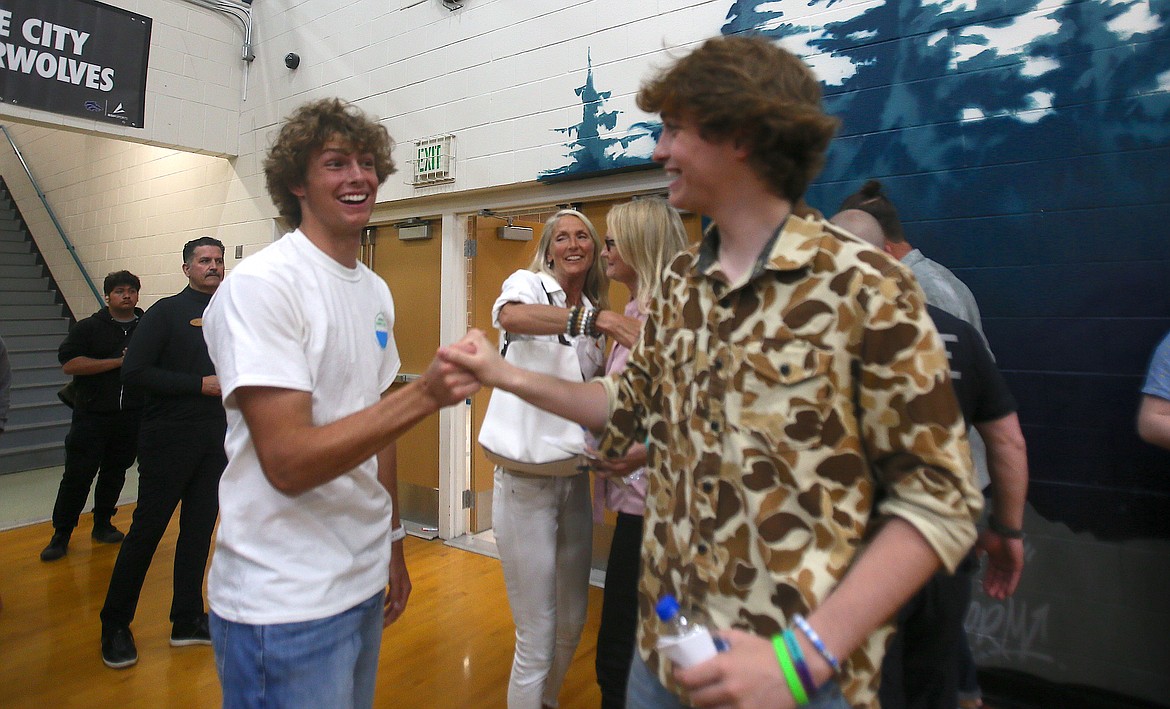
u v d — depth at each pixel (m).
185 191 4.96
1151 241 1.92
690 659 0.63
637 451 1.41
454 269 3.61
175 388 2.40
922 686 1.41
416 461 3.80
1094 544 2.00
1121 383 1.96
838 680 0.69
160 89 4.17
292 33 4.21
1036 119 2.08
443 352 0.95
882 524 0.66
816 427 0.67
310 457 0.94
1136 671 1.93
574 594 1.93
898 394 0.64
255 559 1.04
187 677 2.27
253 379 0.95
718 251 0.80
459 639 2.53
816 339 0.67
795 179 0.72
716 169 0.72
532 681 1.77
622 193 2.99
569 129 3.06
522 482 1.76
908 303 0.65
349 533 1.12
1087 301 2.01
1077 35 2.01
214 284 2.60
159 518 2.41
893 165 2.32
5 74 3.61
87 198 6.02
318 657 1.05
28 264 6.75
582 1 3.01
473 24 3.39
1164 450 1.90
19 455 4.95
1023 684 2.09
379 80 3.78
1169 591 1.89
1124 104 1.95
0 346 2.69
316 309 1.08
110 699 2.13
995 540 1.43
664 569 0.82
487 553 3.43
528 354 1.76
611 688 1.63
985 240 2.16
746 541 0.71
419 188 3.65
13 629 2.59
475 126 3.39
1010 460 1.38
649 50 2.82
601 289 2.01
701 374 0.77
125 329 3.61
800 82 0.71
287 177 1.15
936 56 2.23
